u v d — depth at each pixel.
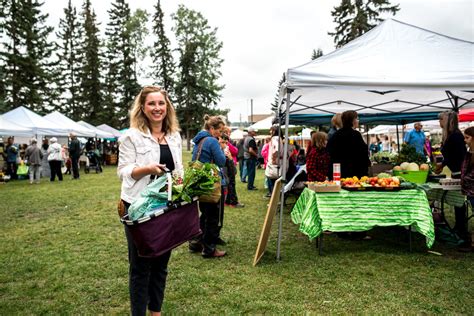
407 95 6.07
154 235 1.95
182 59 36.88
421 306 2.77
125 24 39.22
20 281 3.45
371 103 7.00
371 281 3.28
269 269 3.64
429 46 4.24
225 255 4.12
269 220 3.90
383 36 4.59
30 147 12.40
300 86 3.82
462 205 4.27
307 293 3.05
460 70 3.66
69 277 3.53
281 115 7.19
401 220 3.91
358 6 24.52
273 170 7.79
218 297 3.00
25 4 31.19
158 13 38.50
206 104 38.00
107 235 5.17
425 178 4.45
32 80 31.14
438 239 4.50
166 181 2.05
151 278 2.33
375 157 7.05
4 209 7.33
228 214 6.45
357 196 3.90
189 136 37.84
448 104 6.98
